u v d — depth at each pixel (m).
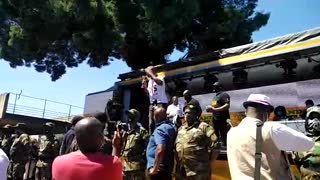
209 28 18.98
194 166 5.14
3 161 3.13
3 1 18.48
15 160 13.34
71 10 17.59
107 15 18.56
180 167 5.30
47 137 12.69
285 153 3.33
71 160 2.95
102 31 18.77
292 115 8.39
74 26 19.25
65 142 6.48
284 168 3.27
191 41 20.69
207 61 10.16
